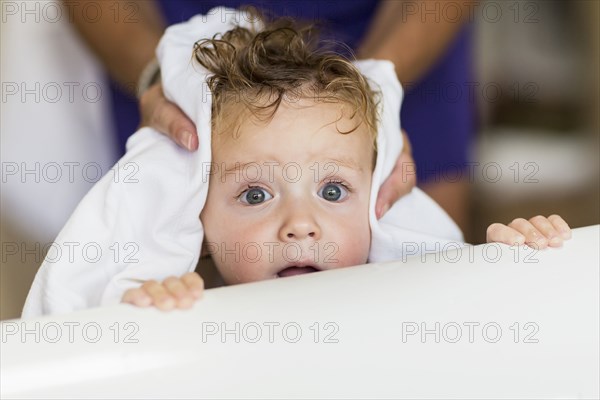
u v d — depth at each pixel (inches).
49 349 24.7
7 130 61.9
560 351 27.4
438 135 58.1
